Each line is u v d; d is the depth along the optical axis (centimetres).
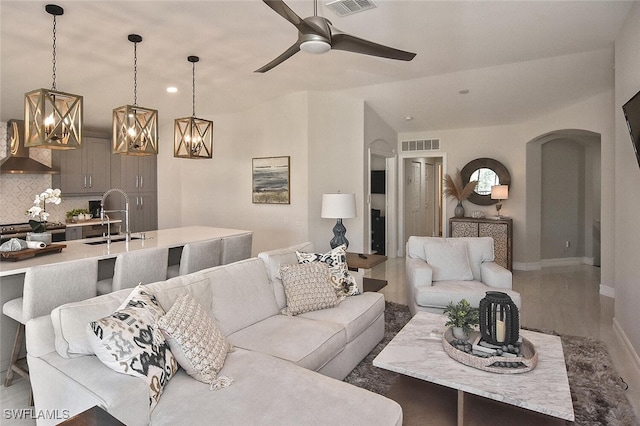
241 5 286
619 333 354
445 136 702
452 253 394
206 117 662
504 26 333
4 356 275
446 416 211
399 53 250
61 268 248
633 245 312
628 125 281
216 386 182
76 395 167
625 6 299
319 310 299
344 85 527
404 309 431
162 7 287
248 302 274
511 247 616
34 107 272
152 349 180
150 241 378
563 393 182
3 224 561
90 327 170
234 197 642
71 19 301
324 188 576
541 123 606
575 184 708
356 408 166
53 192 321
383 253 753
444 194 705
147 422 165
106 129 668
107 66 410
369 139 605
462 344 225
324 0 279
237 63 417
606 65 424
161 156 733
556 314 423
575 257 718
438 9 299
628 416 230
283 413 162
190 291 236
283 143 582
